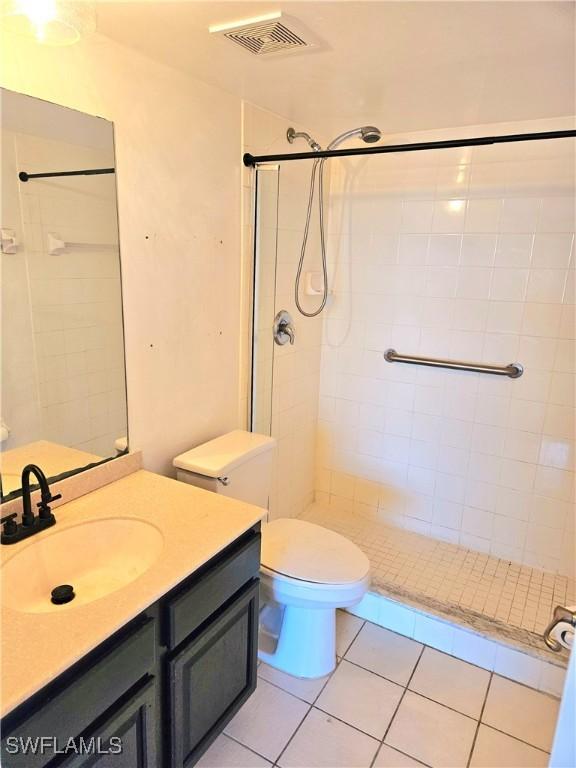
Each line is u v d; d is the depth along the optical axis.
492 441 2.49
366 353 2.72
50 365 1.43
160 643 1.23
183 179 1.74
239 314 2.15
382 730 1.72
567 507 2.37
